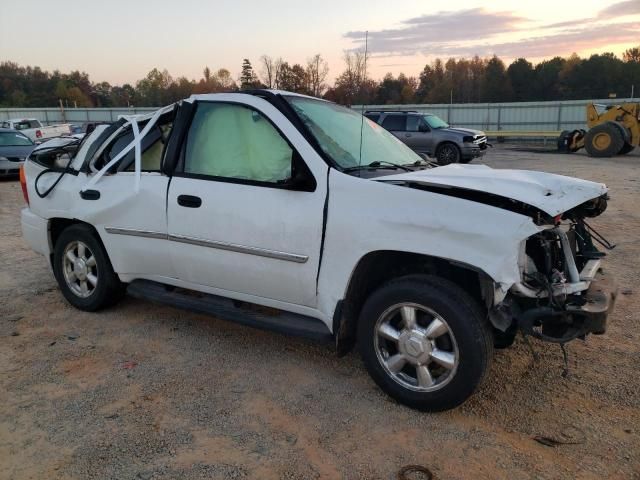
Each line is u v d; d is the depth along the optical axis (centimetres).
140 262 435
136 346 423
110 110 4562
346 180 332
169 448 293
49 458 285
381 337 334
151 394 350
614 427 308
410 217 307
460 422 315
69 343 429
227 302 400
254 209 361
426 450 290
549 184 335
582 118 3388
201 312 400
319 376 373
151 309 501
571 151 2353
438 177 334
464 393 307
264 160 368
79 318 480
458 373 305
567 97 7381
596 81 7231
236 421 318
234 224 369
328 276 338
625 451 287
